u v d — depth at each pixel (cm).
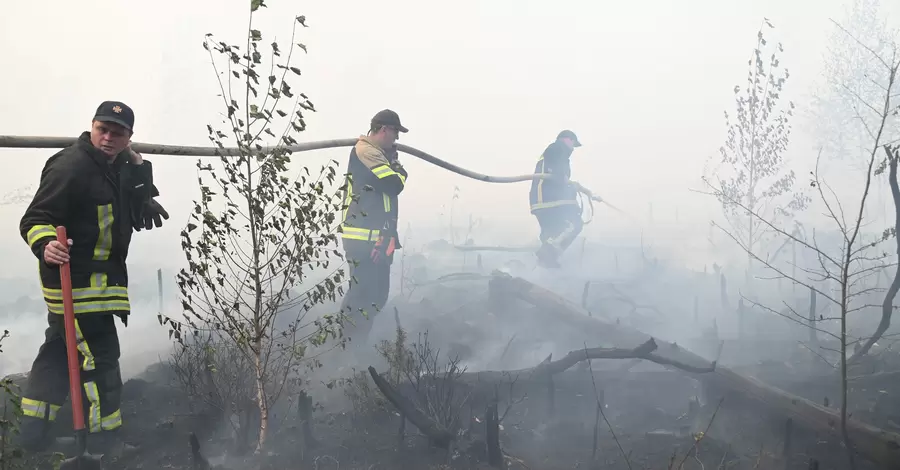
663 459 425
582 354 505
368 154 610
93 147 407
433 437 434
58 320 406
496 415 419
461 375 513
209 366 450
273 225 418
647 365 575
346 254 614
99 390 417
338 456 426
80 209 403
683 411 498
